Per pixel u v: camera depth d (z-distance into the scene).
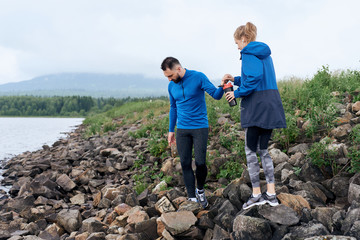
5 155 12.41
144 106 23.94
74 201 5.84
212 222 3.52
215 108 10.24
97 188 6.58
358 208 2.78
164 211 3.92
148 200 4.70
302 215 3.10
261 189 3.86
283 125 3.10
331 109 5.74
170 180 5.44
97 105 162.38
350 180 3.59
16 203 5.48
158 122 11.98
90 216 4.95
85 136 16.58
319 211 3.04
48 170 8.49
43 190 5.92
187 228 3.32
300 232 2.82
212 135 7.71
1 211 5.39
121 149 9.48
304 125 5.99
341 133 5.12
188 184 4.02
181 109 3.87
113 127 17.48
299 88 9.30
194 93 3.73
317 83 8.23
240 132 6.89
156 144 7.69
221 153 6.11
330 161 4.11
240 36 3.21
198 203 3.81
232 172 5.03
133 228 3.83
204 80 3.70
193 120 3.82
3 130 27.52
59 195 6.17
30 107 150.38
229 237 3.18
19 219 4.66
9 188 7.44
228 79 3.49
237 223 3.08
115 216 4.43
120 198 4.94
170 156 7.01
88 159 9.09
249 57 3.04
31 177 7.92
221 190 4.29
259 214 3.21
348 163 4.00
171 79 3.76
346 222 2.75
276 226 2.99
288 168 4.51
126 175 6.84
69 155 9.95
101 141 12.44
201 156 3.81
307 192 3.57
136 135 11.12
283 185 3.85
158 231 3.60
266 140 3.25
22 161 10.30
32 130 27.56
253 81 2.97
